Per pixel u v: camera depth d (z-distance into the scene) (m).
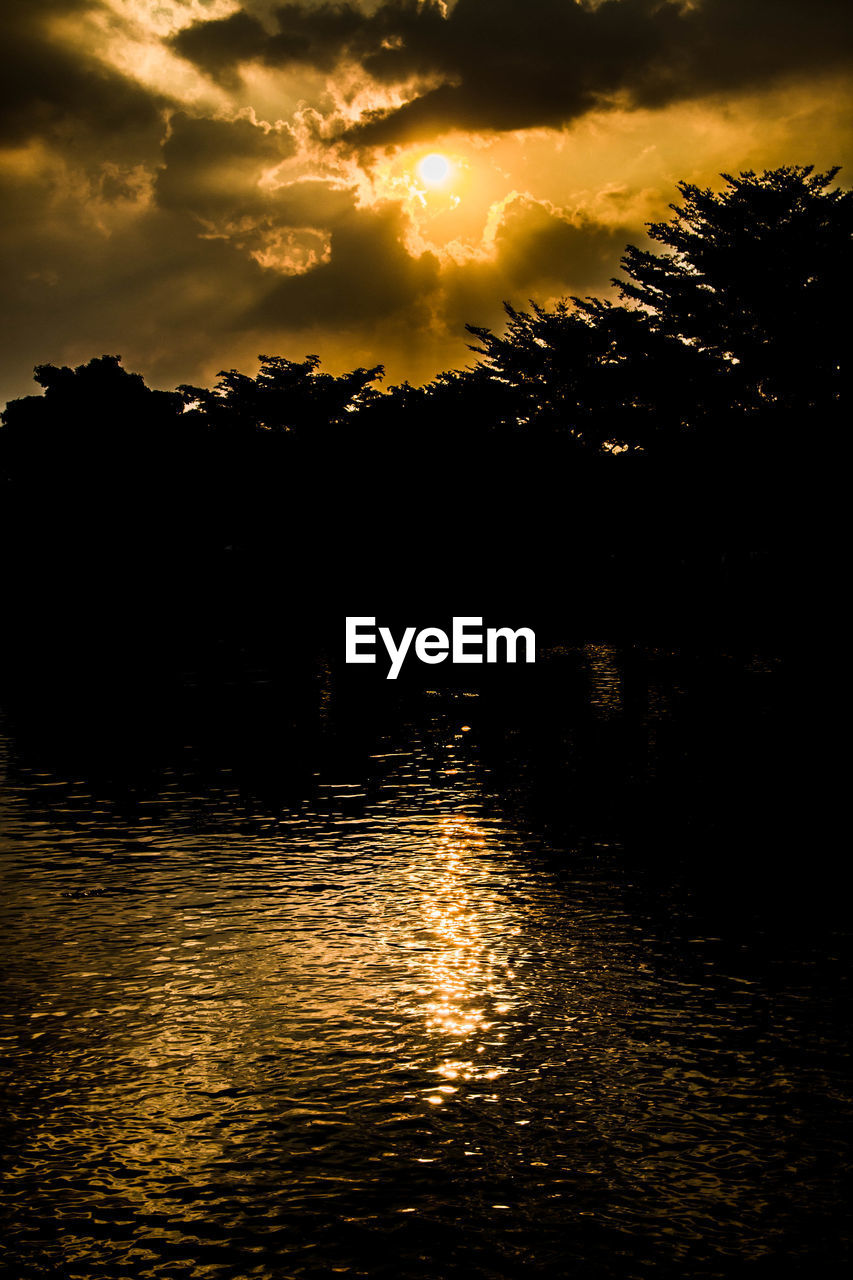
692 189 34.03
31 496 55.44
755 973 7.61
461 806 13.41
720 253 32.16
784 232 31.44
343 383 55.47
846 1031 6.62
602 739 18.47
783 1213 4.71
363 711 22.22
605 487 41.75
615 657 32.31
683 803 13.45
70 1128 5.44
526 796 13.97
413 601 49.91
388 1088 5.85
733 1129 5.43
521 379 46.19
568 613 44.34
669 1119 5.52
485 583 48.53
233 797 14.05
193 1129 5.43
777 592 37.25
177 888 9.82
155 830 12.19
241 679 27.84
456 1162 5.12
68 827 12.35
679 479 37.16
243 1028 6.64
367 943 8.27
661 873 10.28
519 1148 5.24
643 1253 4.44
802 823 12.28
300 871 10.41
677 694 23.97
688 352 34.81
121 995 7.18
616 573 43.69
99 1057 6.23
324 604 50.50
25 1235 4.57
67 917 8.94
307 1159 5.14
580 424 43.03
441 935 8.45
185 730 19.78
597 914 9.02
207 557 56.00
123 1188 4.92
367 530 51.91
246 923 8.77
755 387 35.41
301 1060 6.20
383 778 15.30
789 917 8.91
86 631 42.22
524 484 45.41
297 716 21.61
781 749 17.09
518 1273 4.32
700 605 39.88
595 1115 5.56
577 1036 6.53
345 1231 4.59
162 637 40.16
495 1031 6.59
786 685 24.75
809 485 33.62
